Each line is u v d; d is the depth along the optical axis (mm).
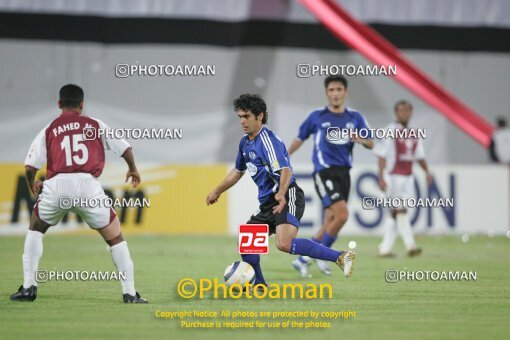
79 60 70688
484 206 66625
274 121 72250
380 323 24359
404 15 74188
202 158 71562
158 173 63406
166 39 71625
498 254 49844
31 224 27172
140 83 71000
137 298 27734
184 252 49156
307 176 64188
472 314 26031
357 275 37219
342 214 37188
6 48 69812
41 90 70250
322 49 72875
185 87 71438
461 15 74750
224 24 72375
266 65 72312
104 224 26750
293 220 28703
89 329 22859
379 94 72812
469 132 69312
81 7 70750
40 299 28234
